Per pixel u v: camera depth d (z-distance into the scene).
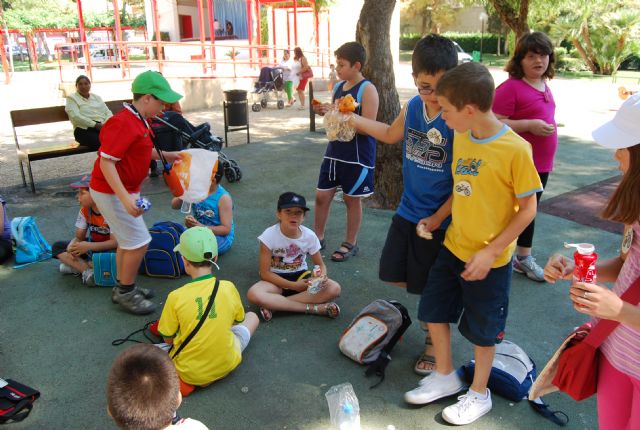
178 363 2.83
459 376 2.87
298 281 3.72
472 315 2.48
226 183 6.97
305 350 3.27
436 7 41.69
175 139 6.55
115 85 14.02
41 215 5.82
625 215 1.67
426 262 2.83
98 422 2.67
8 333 3.46
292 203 3.53
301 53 14.72
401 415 2.70
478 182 2.26
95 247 4.17
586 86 19.44
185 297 2.84
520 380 2.76
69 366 3.12
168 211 5.90
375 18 5.52
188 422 1.75
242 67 21.12
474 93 2.11
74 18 30.41
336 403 2.66
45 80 17.73
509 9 9.15
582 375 1.87
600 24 23.47
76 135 7.13
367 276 4.26
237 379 2.99
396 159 5.70
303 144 9.45
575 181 7.00
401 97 16.47
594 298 1.60
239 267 4.43
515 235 2.23
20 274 4.32
